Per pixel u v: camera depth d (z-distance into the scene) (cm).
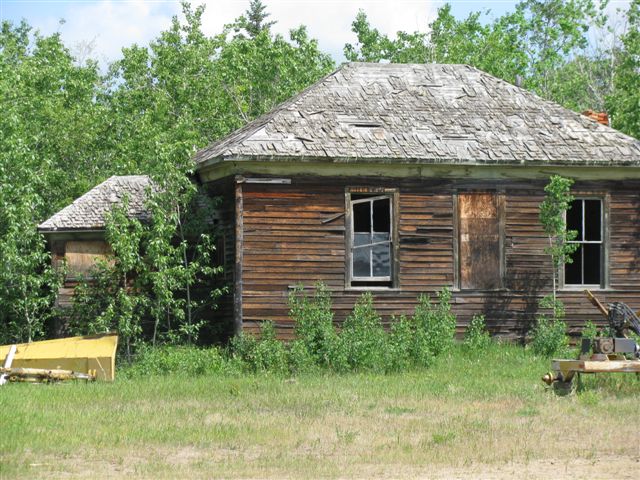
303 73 4759
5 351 2436
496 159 2772
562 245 2780
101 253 2875
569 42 5997
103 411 1855
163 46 4688
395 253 2784
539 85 5741
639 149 2892
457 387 2183
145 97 4488
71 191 3622
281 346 2555
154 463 1419
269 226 2716
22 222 2716
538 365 2553
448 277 2812
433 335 2664
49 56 4556
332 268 2744
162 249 2625
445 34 5578
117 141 3966
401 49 5438
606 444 1549
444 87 3020
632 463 1423
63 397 2038
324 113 2828
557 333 2714
